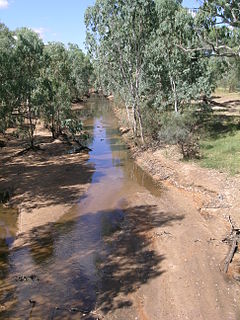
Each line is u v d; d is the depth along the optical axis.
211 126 26.67
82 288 9.97
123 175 20.38
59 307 9.18
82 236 13.12
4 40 33.41
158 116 26.34
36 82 26.12
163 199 16.39
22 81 24.45
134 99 26.16
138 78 25.02
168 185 18.05
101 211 15.38
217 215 13.86
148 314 8.80
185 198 16.09
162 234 12.89
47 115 28.75
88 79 72.12
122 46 24.34
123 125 35.88
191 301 9.16
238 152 19.72
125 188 18.14
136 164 22.66
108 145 28.45
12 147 27.33
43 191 17.84
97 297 9.55
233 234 12.05
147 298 9.41
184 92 26.28
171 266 10.79
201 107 29.36
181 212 14.77
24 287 10.07
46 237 13.10
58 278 10.49
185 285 9.83
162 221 14.06
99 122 41.06
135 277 10.38
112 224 14.08
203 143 22.19
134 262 11.19
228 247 11.56
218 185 15.82
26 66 25.73
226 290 9.50
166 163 20.70
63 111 30.08
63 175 20.41
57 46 35.06
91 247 12.28
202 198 15.54
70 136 31.19
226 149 20.34
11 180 19.59
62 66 34.16
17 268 11.09
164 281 10.09
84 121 42.03
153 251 11.78
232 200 14.40
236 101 43.88
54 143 28.45
